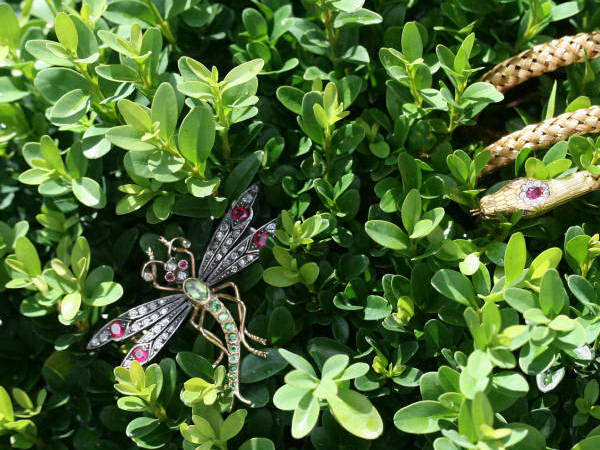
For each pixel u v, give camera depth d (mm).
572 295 181
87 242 198
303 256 184
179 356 175
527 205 174
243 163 189
